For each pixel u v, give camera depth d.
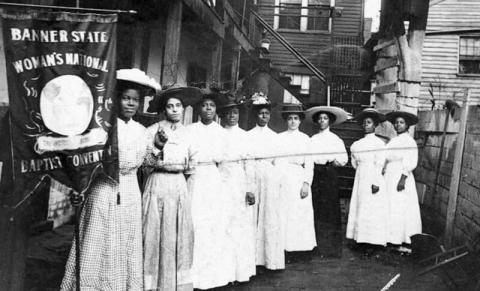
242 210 4.44
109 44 2.85
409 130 6.82
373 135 5.87
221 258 4.18
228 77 9.61
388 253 5.55
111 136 2.90
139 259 3.24
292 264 5.20
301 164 5.47
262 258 4.91
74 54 2.76
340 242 5.59
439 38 11.48
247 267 4.44
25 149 2.68
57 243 3.77
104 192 3.08
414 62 6.72
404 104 6.73
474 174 5.02
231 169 4.38
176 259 3.48
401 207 5.63
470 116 5.41
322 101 9.70
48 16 2.69
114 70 2.87
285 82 10.20
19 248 3.13
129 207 3.18
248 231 4.50
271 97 11.09
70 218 4.42
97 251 3.03
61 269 3.51
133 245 3.20
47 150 2.72
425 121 7.23
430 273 4.73
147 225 3.39
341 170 7.52
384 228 5.53
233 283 4.45
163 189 3.45
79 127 2.79
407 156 5.62
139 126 3.38
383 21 7.80
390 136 6.91
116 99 2.97
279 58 12.43
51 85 2.71
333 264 5.22
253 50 10.38
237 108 4.61
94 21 2.80
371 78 9.68
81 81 2.79
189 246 3.59
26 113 2.68
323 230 5.65
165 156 3.46
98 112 2.84
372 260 5.35
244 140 4.58
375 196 5.60
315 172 5.87
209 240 4.08
